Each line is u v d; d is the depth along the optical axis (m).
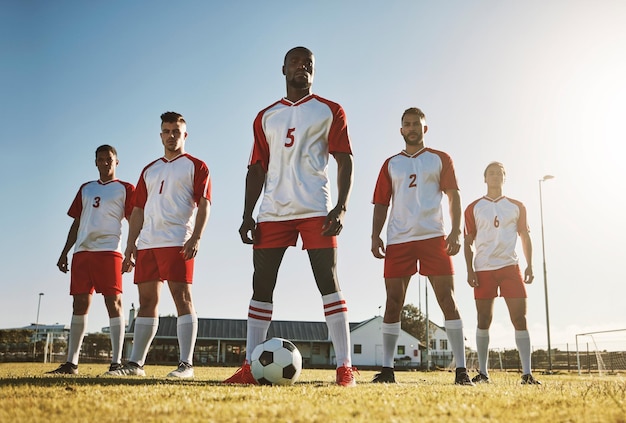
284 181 4.95
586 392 3.84
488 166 7.78
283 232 4.90
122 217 7.32
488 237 7.54
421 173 6.29
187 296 6.20
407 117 6.51
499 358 27.19
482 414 2.60
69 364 6.94
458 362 5.93
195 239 6.13
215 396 3.09
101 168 7.34
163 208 6.22
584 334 19.78
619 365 19.38
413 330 56.66
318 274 4.76
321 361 48.84
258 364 4.45
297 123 5.05
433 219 6.17
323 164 5.04
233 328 49.00
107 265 7.07
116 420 2.25
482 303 7.53
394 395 3.46
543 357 26.78
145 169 6.57
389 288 6.26
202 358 47.94
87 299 7.12
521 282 7.35
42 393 3.11
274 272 4.95
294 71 5.23
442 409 2.72
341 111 5.12
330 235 4.72
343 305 4.70
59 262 7.49
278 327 49.66
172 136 6.45
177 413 2.43
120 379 4.76
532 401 3.22
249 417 2.34
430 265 6.09
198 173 6.37
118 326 7.11
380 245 6.61
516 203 7.63
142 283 6.25
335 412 2.53
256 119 5.34
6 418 2.27
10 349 32.56
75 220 7.45
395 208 6.37
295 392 3.52
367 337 51.25
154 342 45.34
